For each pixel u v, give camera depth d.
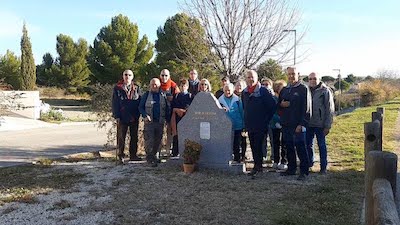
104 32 46.91
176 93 9.93
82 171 9.07
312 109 8.56
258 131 8.39
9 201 6.65
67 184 7.80
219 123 8.92
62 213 6.04
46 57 57.44
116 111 9.87
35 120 25.48
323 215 5.88
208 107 9.00
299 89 8.02
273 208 6.20
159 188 7.41
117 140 10.20
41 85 54.62
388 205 2.64
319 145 8.61
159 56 36.09
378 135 6.06
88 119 28.34
